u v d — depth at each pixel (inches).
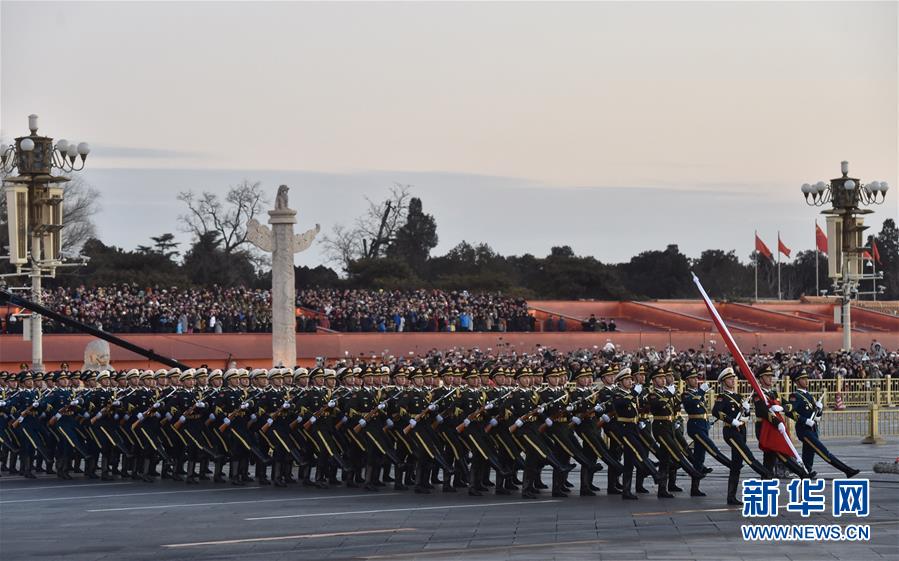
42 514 1363.2
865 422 2436.0
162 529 1221.1
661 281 7805.1
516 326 4151.1
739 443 1315.2
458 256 7854.3
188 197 6038.4
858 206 3142.2
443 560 992.9
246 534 1171.9
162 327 3454.7
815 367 2977.4
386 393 1556.3
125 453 1776.6
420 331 3885.3
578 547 1043.9
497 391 1469.0
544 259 7401.6
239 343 3427.7
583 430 1428.4
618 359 3166.8
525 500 1409.9
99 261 5684.1
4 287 2391.7
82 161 2303.2
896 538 1081.4
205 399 1685.5
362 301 4121.6
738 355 1343.5
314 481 1628.9
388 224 7062.0
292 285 2637.8
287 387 1649.9
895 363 3326.8
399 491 1542.8
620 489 1464.1
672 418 1392.7
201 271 5925.2
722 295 7736.2
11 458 1913.1
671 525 1168.8
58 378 1893.5
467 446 1482.5
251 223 2632.9
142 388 1774.1
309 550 1066.7
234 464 1673.2
